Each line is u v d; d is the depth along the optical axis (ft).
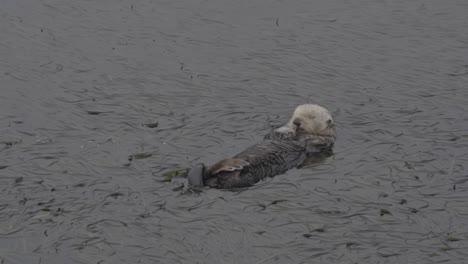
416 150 38.34
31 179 34.30
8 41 52.65
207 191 33.19
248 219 31.45
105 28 55.52
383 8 60.49
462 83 47.67
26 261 28.53
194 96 45.11
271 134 39.55
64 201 32.50
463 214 32.32
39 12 57.82
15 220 31.07
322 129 39.55
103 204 32.30
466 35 55.47
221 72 48.93
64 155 36.86
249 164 33.91
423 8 60.59
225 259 28.86
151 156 36.81
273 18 58.08
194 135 39.60
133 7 59.47
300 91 46.44
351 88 47.01
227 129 40.60
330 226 31.22
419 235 30.73
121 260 28.76
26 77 47.11
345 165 36.78
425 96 45.73
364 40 54.54
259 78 48.21
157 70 48.96
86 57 50.62
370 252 29.60
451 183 34.91
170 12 58.75
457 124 41.63
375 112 43.39
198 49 52.54
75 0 60.49
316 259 29.09
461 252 29.58
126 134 39.52
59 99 44.06
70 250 29.27
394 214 32.22
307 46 53.42
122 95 44.93
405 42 54.29
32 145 37.91
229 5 60.39
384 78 48.52
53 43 52.65
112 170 35.32
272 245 29.81
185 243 29.81
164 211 31.86
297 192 33.76
